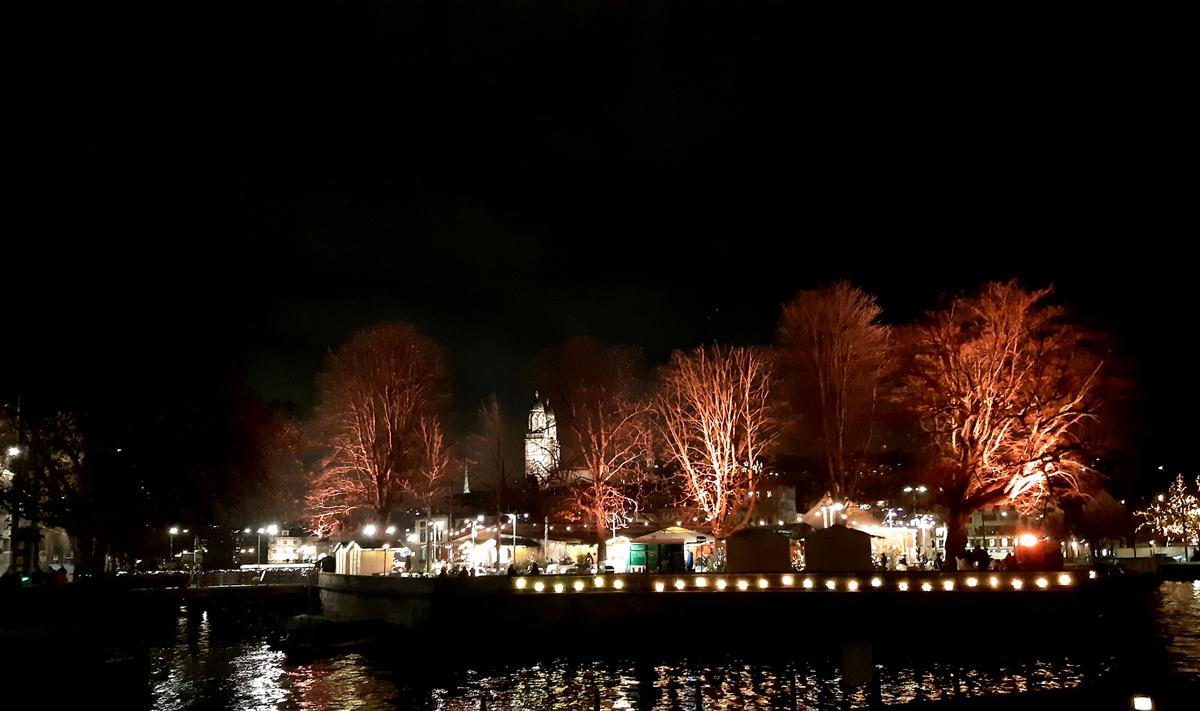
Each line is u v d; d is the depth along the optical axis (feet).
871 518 205.26
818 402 213.66
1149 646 143.95
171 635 209.56
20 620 118.32
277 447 218.18
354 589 189.47
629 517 242.99
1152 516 331.57
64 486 140.05
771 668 139.74
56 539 247.09
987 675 127.85
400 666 149.79
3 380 121.70
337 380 251.80
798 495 314.14
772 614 151.74
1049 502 190.90
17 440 136.67
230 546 294.05
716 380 209.56
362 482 247.09
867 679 78.23
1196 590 240.94
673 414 214.07
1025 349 180.45
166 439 145.79
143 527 151.53
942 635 146.51
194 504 157.99
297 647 162.91
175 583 248.52
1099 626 145.48
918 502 234.38
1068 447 174.29
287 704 123.54
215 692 133.28
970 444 178.40
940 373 183.01
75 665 86.43
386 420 247.50
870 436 207.62
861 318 212.23
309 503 247.09
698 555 234.58
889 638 147.64
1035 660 138.72
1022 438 176.65
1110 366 178.50
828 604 150.41
